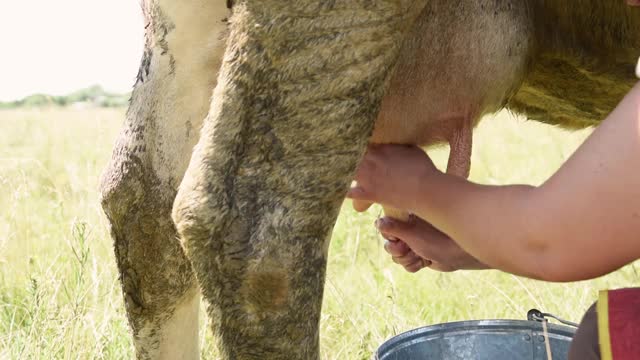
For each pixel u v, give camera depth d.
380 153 2.16
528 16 2.52
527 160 6.50
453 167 2.48
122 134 2.69
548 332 2.57
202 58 2.50
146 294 2.76
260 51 2.10
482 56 2.41
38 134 9.32
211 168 2.15
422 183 2.06
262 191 2.13
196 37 2.49
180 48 2.52
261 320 2.14
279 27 2.08
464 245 1.92
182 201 2.17
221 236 2.14
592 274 1.71
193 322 2.88
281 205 2.13
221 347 2.19
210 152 2.16
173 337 2.85
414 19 2.15
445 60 2.39
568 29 2.65
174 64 2.55
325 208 2.15
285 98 2.11
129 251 2.73
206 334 3.45
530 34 2.53
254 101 2.12
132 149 2.65
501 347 2.60
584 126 3.07
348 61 2.09
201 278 2.18
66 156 7.25
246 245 2.13
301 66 2.09
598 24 2.64
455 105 2.44
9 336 3.38
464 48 2.39
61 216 4.68
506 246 1.80
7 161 5.91
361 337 3.48
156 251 2.70
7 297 3.90
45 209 5.06
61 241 4.30
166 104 2.59
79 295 3.58
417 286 4.14
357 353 3.45
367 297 3.96
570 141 6.41
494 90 2.46
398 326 3.58
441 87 2.42
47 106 14.00
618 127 1.62
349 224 4.65
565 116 3.04
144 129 2.62
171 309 2.80
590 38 2.67
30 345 3.30
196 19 2.46
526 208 1.76
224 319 2.16
